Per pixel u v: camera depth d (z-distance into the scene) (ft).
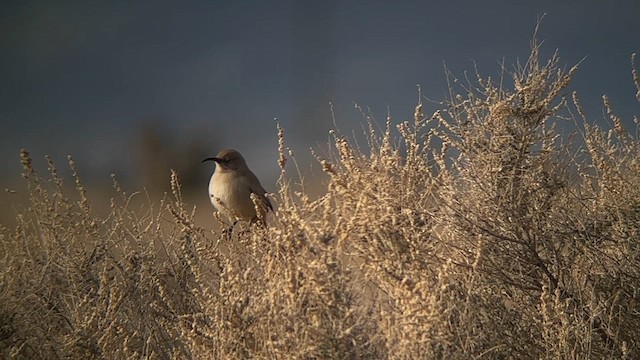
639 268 38.83
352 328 31.48
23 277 40.14
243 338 33.35
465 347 32.91
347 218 35.86
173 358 36.88
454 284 35.37
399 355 32.27
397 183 38.06
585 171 41.14
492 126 39.06
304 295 32.27
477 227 38.11
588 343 35.17
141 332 39.52
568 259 38.99
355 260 35.53
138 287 40.24
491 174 38.63
